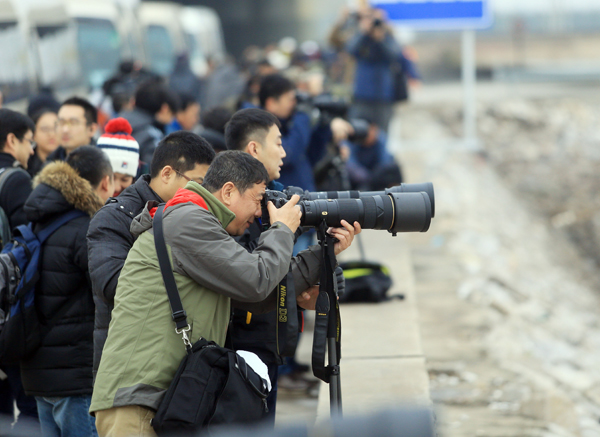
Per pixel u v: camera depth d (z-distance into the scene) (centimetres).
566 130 7825
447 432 1711
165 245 1010
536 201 6781
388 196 1137
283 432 545
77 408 1277
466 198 5069
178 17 7575
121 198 1208
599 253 6106
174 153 1193
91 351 1279
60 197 1285
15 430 692
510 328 2631
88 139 1719
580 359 2655
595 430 1869
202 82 5309
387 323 2258
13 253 1262
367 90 3700
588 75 10762
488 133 7688
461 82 11044
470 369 2147
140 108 2027
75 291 1278
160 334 995
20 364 1312
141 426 979
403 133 6844
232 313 1207
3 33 3912
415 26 4844
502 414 1842
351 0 4344
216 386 974
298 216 1087
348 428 526
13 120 1577
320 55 5422
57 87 4466
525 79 11000
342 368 1895
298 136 1914
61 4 4738
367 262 2534
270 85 1898
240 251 1013
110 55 5481
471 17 4794
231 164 1062
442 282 3041
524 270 4309
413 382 1786
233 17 14550
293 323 1098
